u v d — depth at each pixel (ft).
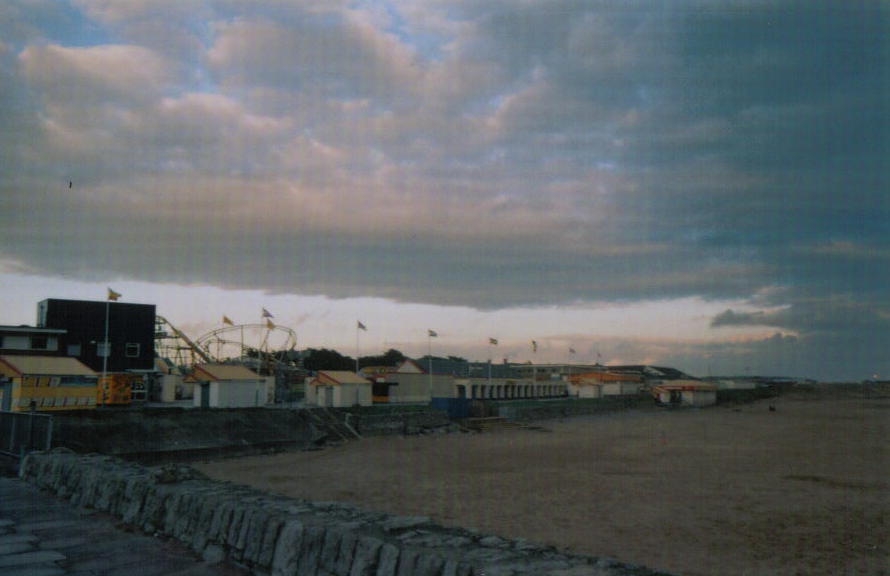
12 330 210.59
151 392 259.60
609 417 412.16
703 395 552.41
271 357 323.37
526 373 573.33
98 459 55.83
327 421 234.17
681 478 144.15
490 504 110.52
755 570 70.64
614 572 24.93
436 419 289.33
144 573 31.58
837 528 92.07
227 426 185.78
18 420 78.07
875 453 197.47
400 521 32.17
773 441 240.53
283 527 30.89
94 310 246.27
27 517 43.98
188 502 37.58
